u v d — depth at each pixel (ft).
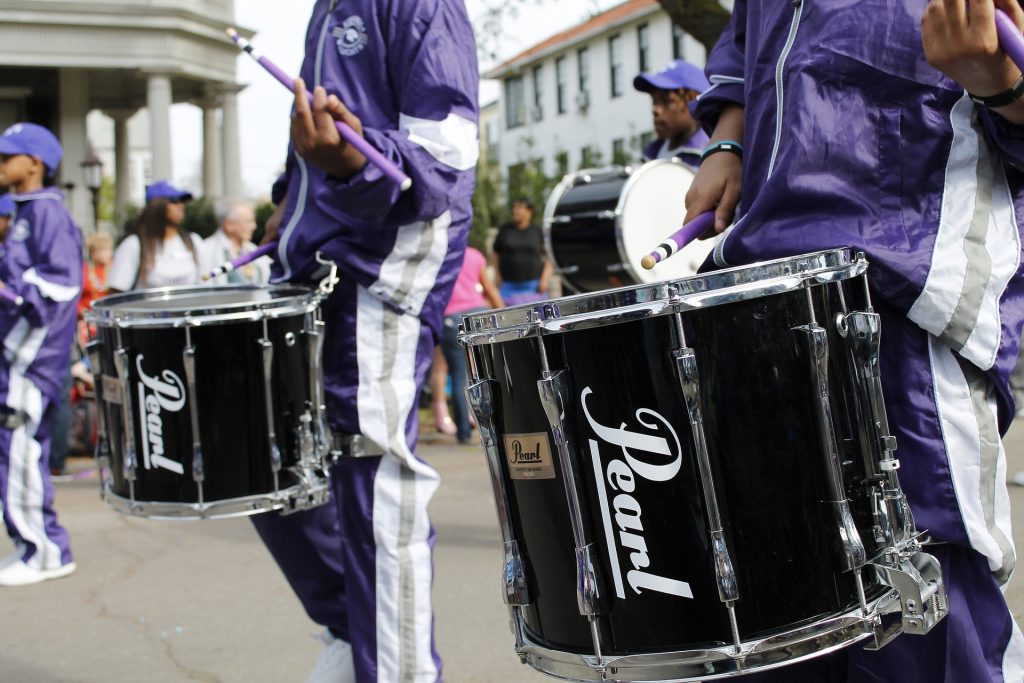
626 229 17.95
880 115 5.29
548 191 65.57
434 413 27.86
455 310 25.88
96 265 27.89
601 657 4.89
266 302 8.03
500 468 5.28
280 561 9.22
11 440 14.58
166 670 11.16
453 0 8.23
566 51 111.55
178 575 14.88
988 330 5.08
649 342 4.71
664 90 19.31
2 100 81.92
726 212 6.17
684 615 4.74
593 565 4.88
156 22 74.54
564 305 4.84
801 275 4.79
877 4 5.35
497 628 11.96
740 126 6.42
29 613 13.32
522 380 5.05
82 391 25.90
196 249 23.21
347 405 8.29
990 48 4.69
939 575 4.93
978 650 5.18
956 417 5.13
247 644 11.89
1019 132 5.09
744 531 4.70
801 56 5.49
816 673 5.60
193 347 8.00
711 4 28.66
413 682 8.26
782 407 4.76
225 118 82.89
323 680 9.15
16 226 14.58
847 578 4.84
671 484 4.72
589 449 4.87
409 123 8.03
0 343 14.44
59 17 72.74
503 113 123.13
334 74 8.36
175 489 8.13
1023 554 13.09
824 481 4.81
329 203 8.29
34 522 14.70
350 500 8.34
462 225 8.53
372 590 8.29
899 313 5.21
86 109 80.23
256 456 8.13
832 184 5.29
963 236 5.14
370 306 8.28
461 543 15.76
